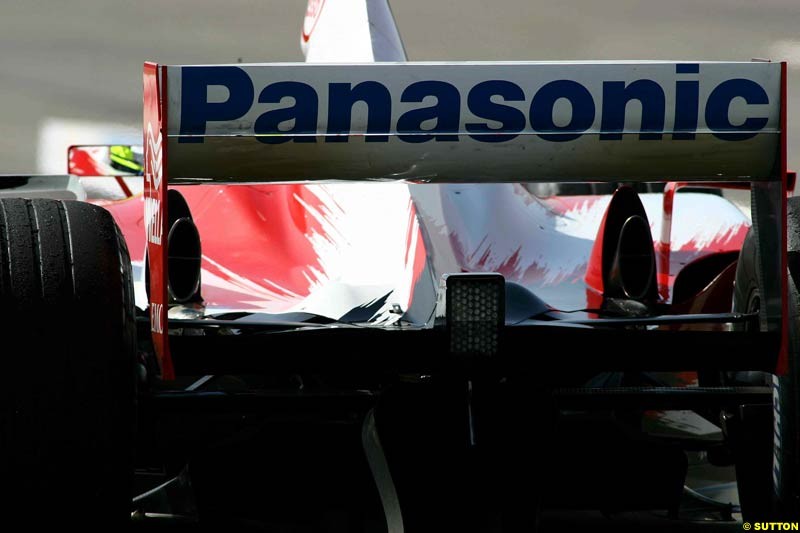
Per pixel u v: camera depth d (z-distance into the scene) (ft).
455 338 38.04
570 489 45.37
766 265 38.47
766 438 43.47
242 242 51.78
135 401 37.55
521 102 36.50
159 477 54.19
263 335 39.17
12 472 35.35
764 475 43.68
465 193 52.54
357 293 45.83
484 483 38.17
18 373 35.47
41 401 35.58
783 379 40.19
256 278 49.29
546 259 51.90
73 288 36.58
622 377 55.57
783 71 36.58
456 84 36.45
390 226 49.21
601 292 49.83
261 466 44.50
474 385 38.78
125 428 36.78
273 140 36.27
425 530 38.40
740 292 44.50
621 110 36.52
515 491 38.29
